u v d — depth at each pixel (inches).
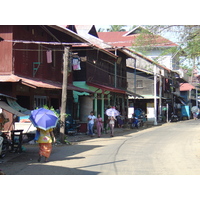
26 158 388.8
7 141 398.6
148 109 1489.9
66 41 765.3
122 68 1194.0
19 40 563.8
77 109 810.2
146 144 536.1
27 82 510.9
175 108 1782.7
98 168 319.3
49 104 676.1
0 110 488.7
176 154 417.7
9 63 544.4
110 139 634.2
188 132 802.8
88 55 855.7
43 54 655.1
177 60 653.9
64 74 570.3
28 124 549.3
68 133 709.9
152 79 1480.1
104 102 972.6
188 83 2106.3
